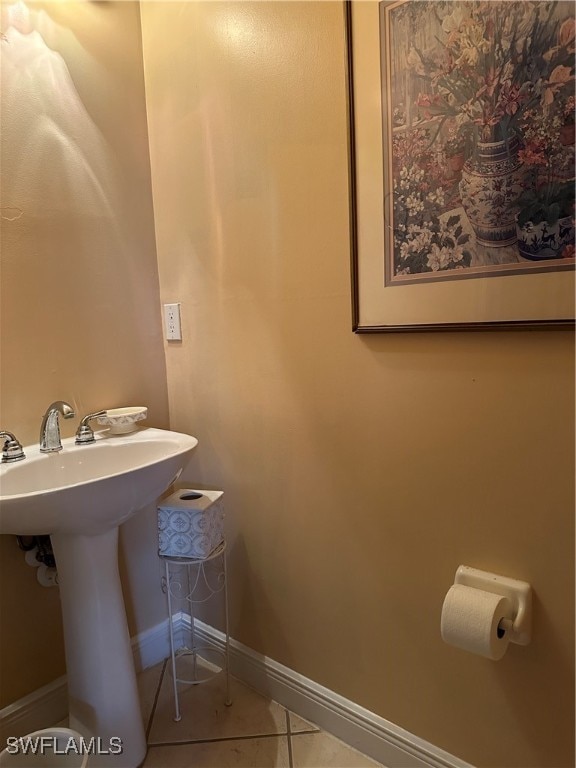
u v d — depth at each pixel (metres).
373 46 1.03
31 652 1.33
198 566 1.61
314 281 1.21
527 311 0.91
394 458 1.13
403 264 1.05
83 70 1.35
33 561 1.30
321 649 1.34
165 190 1.50
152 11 1.45
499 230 0.92
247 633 1.52
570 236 0.86
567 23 0.82
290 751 1.29
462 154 0.95
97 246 1.41
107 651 1.21
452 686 1.12
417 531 1.12
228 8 1.27
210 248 1.42
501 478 0.99
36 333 1.29
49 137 1.29
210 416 1.51
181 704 1.45
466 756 1.12
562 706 0.98
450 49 0.94
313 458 1.28
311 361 1.24
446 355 1.03
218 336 1.44
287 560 1.38
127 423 1.38
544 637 0.98
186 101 1.40
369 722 1.26
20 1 1.22
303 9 1.14
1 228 1.21
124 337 1.49
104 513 1.07
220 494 1.41
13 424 1.25
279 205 1.24
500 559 1.01
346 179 1.12
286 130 1.20
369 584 1.22
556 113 0.85
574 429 0.90
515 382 0.95
